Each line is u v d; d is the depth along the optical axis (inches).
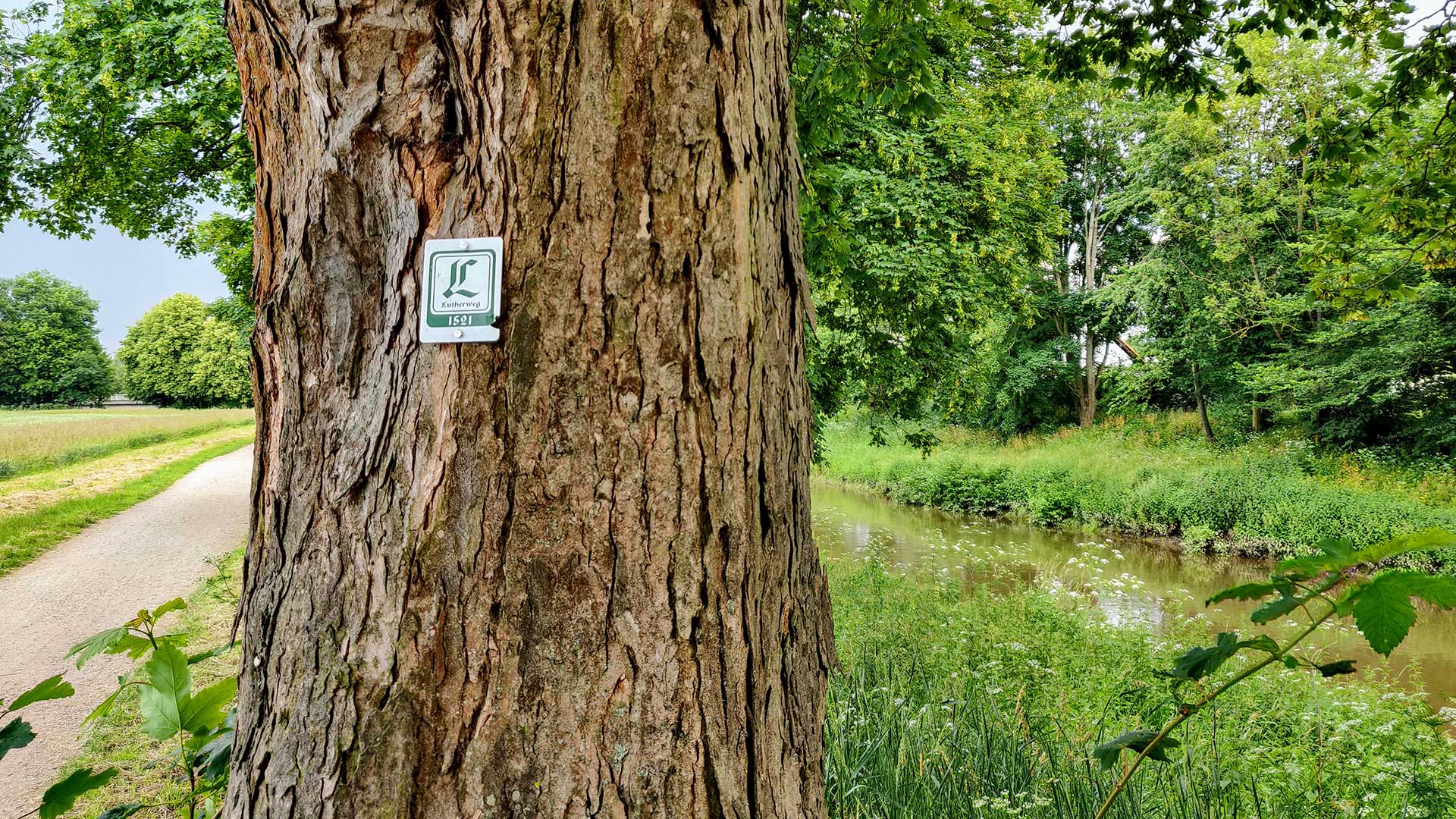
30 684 192.5
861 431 936.9
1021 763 106.9
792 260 48.4
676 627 37.1
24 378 2509.8
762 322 41.8
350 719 36.8
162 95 346.3
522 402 36.8
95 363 2635.3
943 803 95.6
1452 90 151.3
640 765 36.5
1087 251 908.6
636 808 36.4
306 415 39.8
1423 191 159.3
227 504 494.0
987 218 343.9
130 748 150.8
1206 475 566.3
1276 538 478.3
